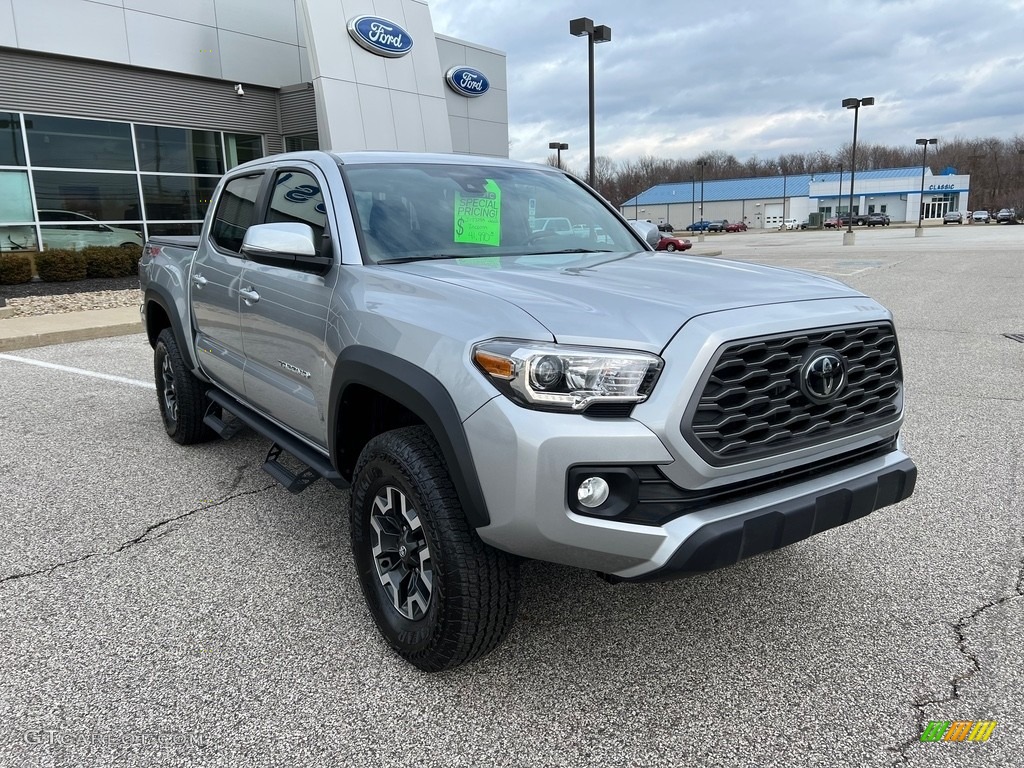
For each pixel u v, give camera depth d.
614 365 2.07
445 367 2.26
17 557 3.46
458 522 2.30
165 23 16.73
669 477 2.10
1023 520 3.76
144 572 3.31
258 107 19.09
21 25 14.46
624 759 2.16
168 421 5.14
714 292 2.42
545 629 2.82
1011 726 2.27
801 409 2.30
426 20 20.22
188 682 2.52
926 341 8.77
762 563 3.35
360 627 2.87
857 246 33.91
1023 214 87.06
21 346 9.09
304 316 3.05
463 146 23.31
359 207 3.09
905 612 2.93
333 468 3.06
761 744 2.21
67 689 2.48
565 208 3.69
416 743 2.23
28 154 15.02
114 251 15.72
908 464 2.61
